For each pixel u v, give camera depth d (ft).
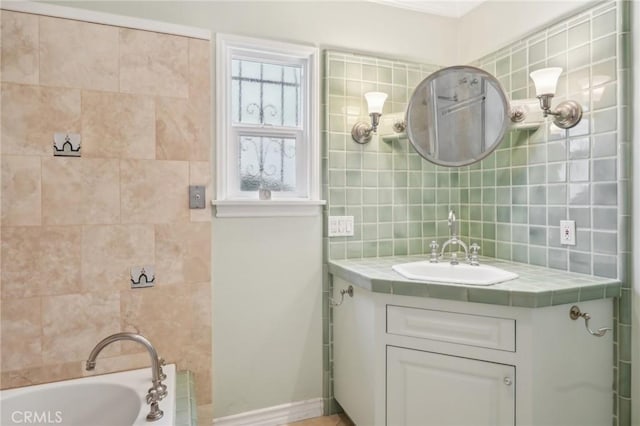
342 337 6.37
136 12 5.49
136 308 5.47
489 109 6.26
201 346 5.83
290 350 6.52
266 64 6.56
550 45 5.81
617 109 4.87
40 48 4.96
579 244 5.38
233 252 6.12
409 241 7.33
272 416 6.39
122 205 5.37
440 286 4.76
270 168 6.59
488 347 4.60
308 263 6.63
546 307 4.45
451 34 7.65
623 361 4.83
